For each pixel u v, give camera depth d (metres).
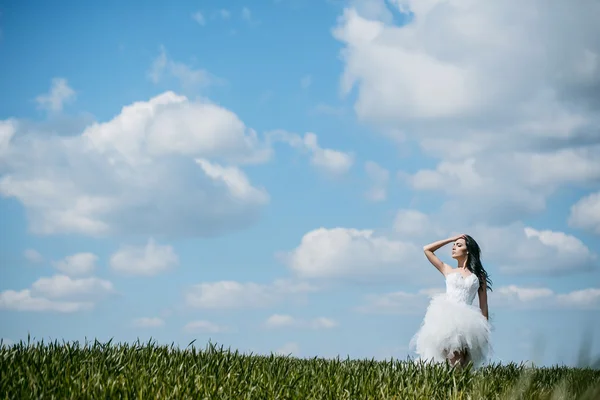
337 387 6.98
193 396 6.21
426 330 9.37
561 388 6.38
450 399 6.88
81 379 6.32
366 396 6.78
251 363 8.22
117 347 8.18
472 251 9.88
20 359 7.06
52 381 6.18
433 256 9.98
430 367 8.05
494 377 8.02
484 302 9.85
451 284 9.69
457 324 9.09
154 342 8.35
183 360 7.76
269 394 6.43
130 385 6.12
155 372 6.86
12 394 5.82
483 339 9.12
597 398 5.91
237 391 6.59
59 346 7.91
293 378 7.17
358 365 8.38
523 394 6.62
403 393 6.86
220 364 7.64
